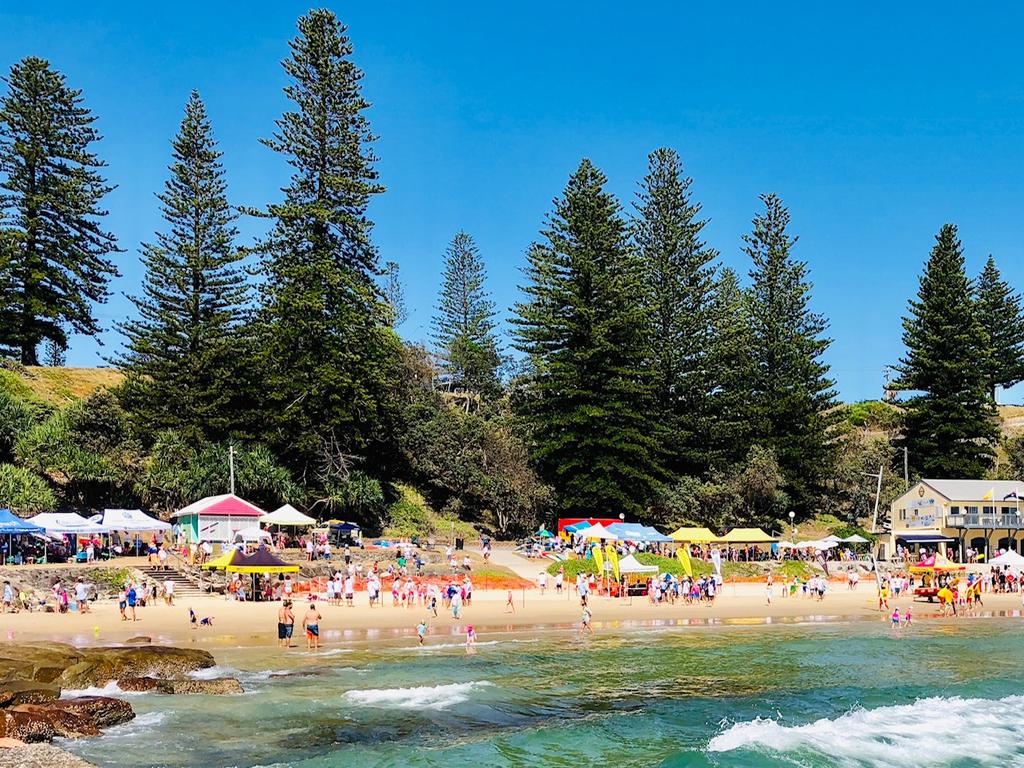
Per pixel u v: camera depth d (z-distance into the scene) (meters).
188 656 24.83
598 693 23.36
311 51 64.31
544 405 69.19
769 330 75.81
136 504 53.62
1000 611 45.72
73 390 66.00
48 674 21.59
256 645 30.27
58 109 63.31
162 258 60.06
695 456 70.94
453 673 25.72
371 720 19.86
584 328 68.62
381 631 34.34
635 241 77.19
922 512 70.88
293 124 63.91
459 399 99.00
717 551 57.59
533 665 27.33
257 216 62.31
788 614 42.78
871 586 56.84
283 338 59.44
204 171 62.25
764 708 22.03
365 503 59.19
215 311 61.72
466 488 67.44
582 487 65.00
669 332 73.94
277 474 55.03
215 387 58.16
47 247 61.81
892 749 18.69
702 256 75.19
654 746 18.30
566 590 48.25
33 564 40.66
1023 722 21.12
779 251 77.88
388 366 67.88
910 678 26.27
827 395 75.38
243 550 44.81
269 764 16.48
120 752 16.98
